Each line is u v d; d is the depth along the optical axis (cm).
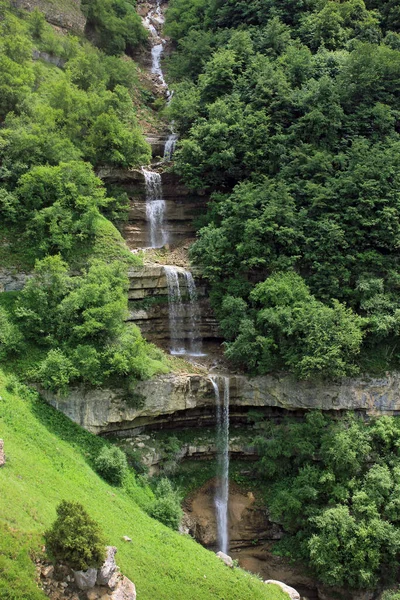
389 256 3562
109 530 2225
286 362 3192
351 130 4106
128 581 1950
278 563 2912
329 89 4172
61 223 3438
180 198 4519
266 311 3275
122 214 4200
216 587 2256
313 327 3175
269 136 4231
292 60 4578
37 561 1789
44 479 2300
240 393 3303
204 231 3950
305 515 2928
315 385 3241
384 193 3659
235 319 3444
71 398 2903
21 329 3028
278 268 3566
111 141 4219
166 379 3128
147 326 3684
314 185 3728
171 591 2100
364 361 3291
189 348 3816
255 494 3158
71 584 1777
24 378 2859
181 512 2811
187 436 3288
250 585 2381
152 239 4334
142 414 3077
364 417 3262
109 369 2962
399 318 3209
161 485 2900
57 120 3994
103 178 4288
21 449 2425
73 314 3091
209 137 4253
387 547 2711
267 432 3288
